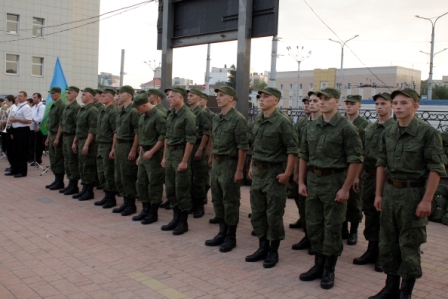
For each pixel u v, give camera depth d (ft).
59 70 37.68
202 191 23.39
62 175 29.60
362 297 13.55
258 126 16.22
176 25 33.65
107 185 24.50
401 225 12.68
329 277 14.30
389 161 12.91
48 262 16.15
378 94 16.72
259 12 28.43
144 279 14.71
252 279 14.85
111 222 21.80
